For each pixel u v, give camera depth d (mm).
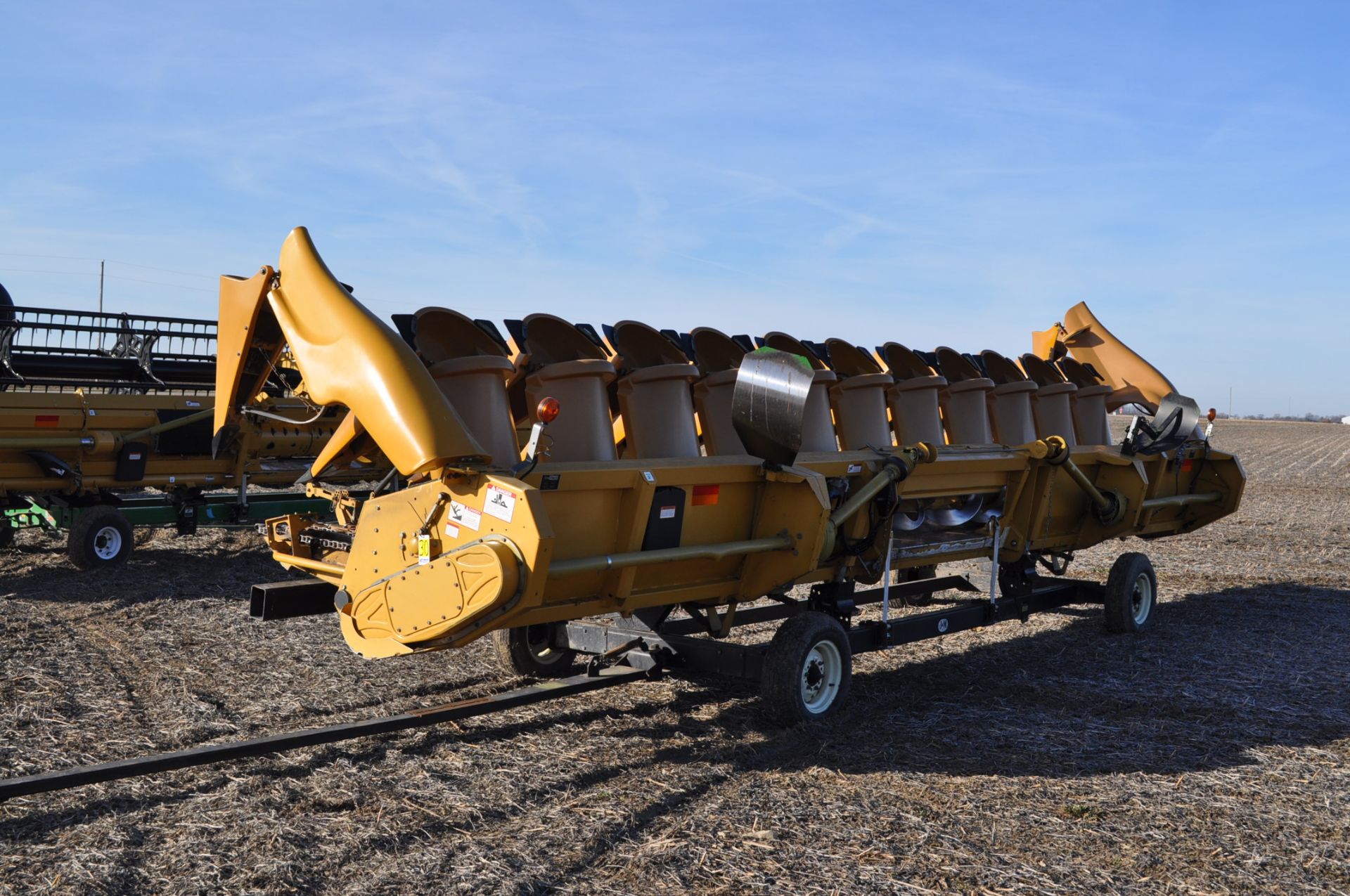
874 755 5820
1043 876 4246
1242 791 5297
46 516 11711
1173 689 7383
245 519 12703
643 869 4203
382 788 5066
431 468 4895
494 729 6141
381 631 5262
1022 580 9016
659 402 6371
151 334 12984
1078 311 11375
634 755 5723
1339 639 9219
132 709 6332
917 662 8258
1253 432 82375
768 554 6375
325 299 5355
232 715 6242
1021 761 5746
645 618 6949
